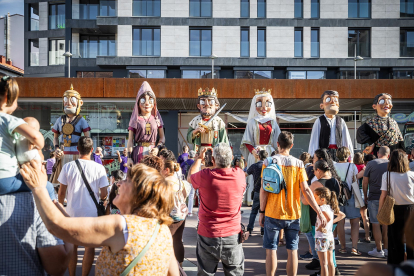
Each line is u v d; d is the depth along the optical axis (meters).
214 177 3.54
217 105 7.63
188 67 25.72
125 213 2.26
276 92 13.84
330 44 26.27
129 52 25.56
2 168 2.29
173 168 4.31
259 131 8.59
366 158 7.04
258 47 26.53
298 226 4.19
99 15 26.19
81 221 1.93
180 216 4.22
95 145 13.43
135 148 6.93
